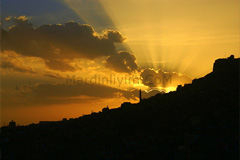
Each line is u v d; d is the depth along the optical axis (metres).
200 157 151.00
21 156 170.88
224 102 198.50
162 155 159.12
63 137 198.50
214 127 176.62
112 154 165.62
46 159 165.75
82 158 163.50
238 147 156.75
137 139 181.12
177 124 189.38
